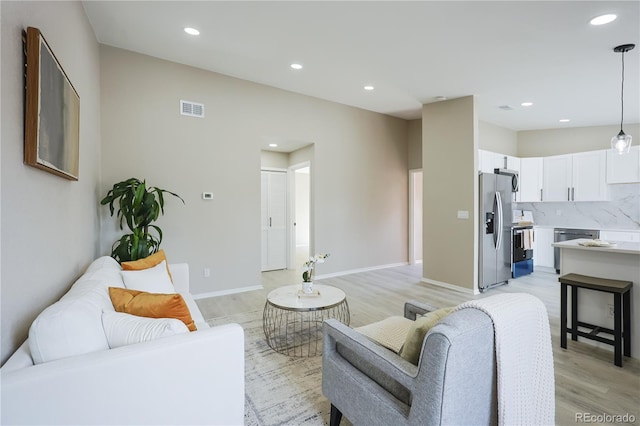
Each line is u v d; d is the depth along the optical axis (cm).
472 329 112
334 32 295
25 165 130
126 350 117
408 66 362
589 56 323
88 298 137
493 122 573
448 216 461
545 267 573
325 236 524
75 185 216
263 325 312
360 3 248
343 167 539
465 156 443
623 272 259
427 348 111
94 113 303
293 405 192
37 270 142
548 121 564
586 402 194
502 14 255
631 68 349
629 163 504
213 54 353
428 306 203
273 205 605
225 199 419
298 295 273
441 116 473
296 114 478
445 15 260
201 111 398
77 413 107
